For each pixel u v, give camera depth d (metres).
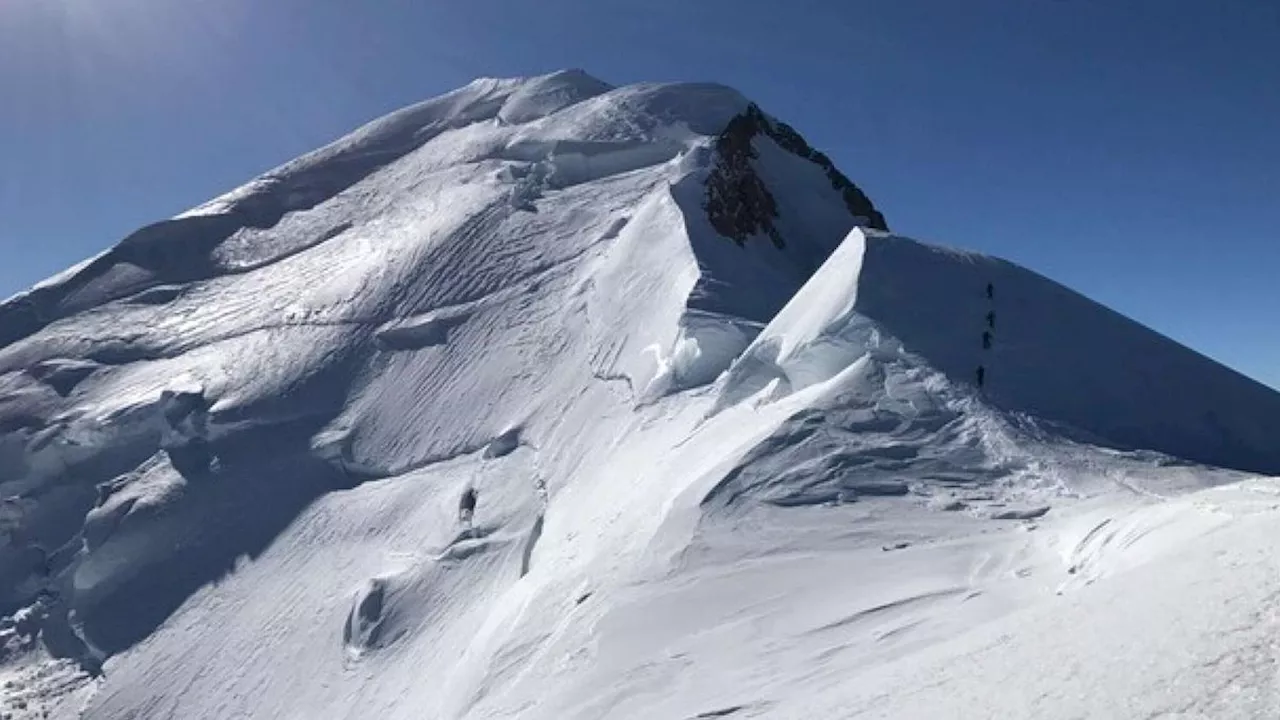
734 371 33.78
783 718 11.36
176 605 47.34
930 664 10.77
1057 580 15.49
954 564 17.98
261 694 38.59
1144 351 31.16
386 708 32.69
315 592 43.22
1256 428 28.95
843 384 26.95
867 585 17.81
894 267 31.77
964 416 25.20
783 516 21.53
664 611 19.17
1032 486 21.92
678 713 14.58
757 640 16.72
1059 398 27.16
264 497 51.94
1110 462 23.14
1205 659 7.27
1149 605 9.31
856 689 11.30
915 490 21.92
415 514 45.06
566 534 32.53
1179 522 14.55
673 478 26.97
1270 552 9.50
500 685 21.31
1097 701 7.33
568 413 45.28
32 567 54.66
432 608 37.06
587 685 17.69
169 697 41.41
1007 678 8.80
